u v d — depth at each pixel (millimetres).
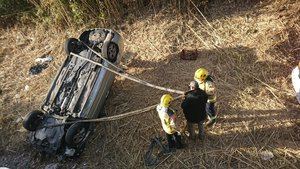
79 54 8797
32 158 8562
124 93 9055
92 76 8352
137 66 9516
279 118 7945
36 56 10562
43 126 8164
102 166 8031
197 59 9266
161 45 9758
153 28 10133
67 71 8586
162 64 9391
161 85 8977
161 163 7754
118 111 8766
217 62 9062
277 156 7449
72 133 7793
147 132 8281
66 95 8336
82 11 10570
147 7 10500
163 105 7145
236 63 8922
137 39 10078
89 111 8172
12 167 8500
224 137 7879
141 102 8789
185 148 7848
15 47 10930
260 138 7754
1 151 8859
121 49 9008
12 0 11336
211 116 7750
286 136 7734
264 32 9305
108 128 8516
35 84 9922
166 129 7371
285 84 8430
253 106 8195
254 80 8578
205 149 7770
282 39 9109
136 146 8133
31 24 11266
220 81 8695
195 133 7883
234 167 7449
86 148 8359
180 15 10078
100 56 8547
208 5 10133
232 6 9992
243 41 9289
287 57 8844
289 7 9570
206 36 9633
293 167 7262
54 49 10562
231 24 9680
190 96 7059
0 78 10281
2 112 9508
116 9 10422
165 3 10344
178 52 9523
